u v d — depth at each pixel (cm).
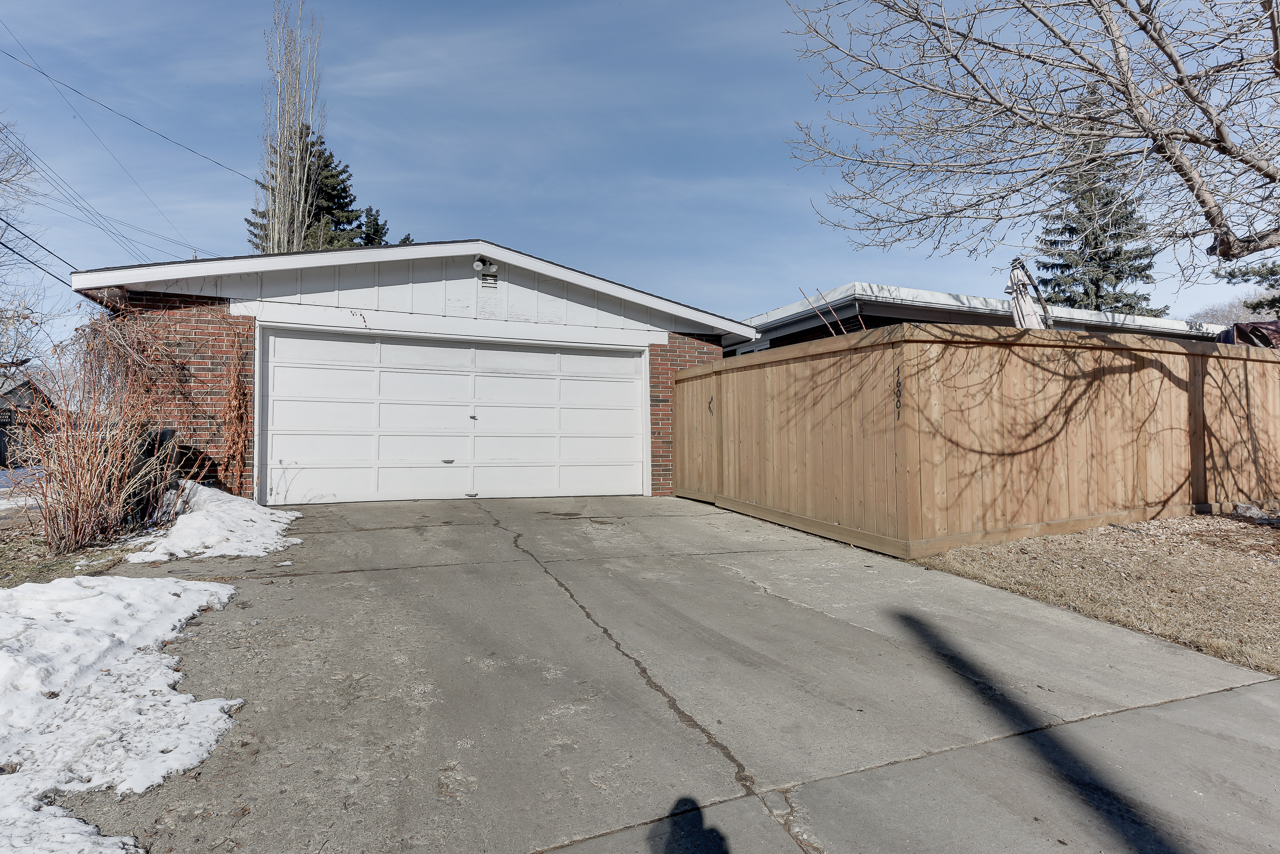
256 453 843
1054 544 662
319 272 880
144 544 586
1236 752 298
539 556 614
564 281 1017
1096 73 625
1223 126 605
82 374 593
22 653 315
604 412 1058
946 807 249
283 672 344
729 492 917
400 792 247
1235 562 609
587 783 257
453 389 962
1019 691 354
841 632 436
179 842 214
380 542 646
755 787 258
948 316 1237
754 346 1475
